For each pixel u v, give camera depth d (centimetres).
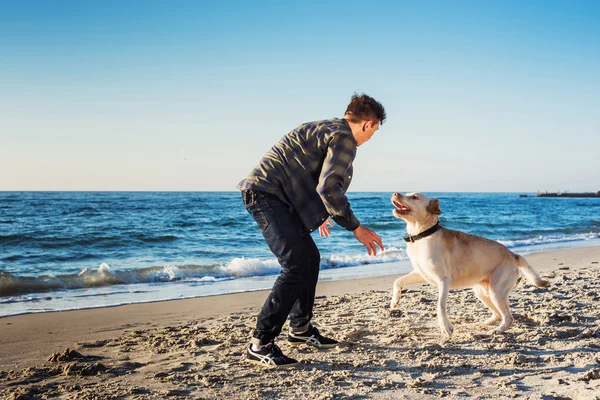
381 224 2238
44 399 304
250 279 947
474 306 584
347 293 729
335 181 328
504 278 466
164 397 305
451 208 4297
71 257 1259
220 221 2383
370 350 405
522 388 314
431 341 429
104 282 878
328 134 342
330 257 1230
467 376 340
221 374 349
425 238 455
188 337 461
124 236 1650
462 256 461
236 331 485
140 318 574
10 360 397
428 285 787
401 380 335
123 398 304
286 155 352
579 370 346
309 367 362
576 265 1026
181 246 1534
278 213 353
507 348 402
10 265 1113
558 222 2686
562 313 525
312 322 512
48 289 813
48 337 479
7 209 3166
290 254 353
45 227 1972
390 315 538
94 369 360
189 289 823
